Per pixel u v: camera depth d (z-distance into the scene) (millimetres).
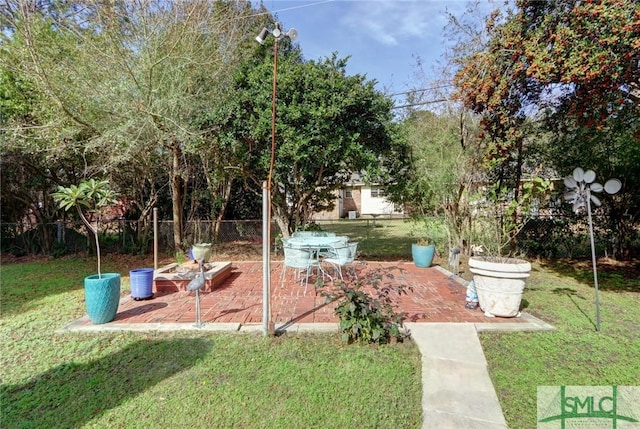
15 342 3707
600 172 7645
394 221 18719
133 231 9852
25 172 9180
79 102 7074
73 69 6945
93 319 4098
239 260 8812
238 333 3891
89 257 9500
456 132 8336
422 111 9023
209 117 7074
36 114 7258
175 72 7090
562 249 8547
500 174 8070
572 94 5340
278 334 3840
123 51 7070
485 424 2512
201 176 10297
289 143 6680
